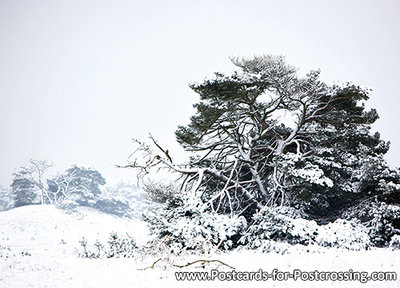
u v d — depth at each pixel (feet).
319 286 32.45
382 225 79.61
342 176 96.17
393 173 87.45
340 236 69.97
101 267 49.34
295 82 93.91
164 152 90.74
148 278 38.63
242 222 73.51
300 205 90.43
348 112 101.04
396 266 40.22
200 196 85.15
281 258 52.01
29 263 58.13
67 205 296.51
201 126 94.17
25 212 187.01
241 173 106.52
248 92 92.27
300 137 108.68
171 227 63.77
